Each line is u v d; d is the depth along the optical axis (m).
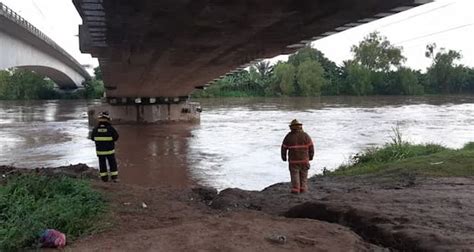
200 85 44.69
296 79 114.56
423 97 106.44
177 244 6.28
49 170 13.98
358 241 6.80
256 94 116.00
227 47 21.20
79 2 16.25
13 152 26.47
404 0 13.35
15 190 8.12
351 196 9.84
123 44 19.94
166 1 13.05
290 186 13.23
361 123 43.28
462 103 80.38
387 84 117.44
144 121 49.38
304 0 13.42
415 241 6.59
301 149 11.58
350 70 117.56
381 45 120.00
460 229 7.03
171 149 28.03
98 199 8.74
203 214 8.83
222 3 13.38
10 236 6.30
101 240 6.67
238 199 11.04
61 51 56.84
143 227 7.55
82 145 29.50
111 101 49.25
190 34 17.72
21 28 34.44
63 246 6.37
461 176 12.19
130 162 23.31
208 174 20.09
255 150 27.09
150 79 35.69
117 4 13.49
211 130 39.50
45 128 41.31
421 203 8.89
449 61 125.56
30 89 106.00
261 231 6.92
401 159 16.08
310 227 7.27
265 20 15.33
